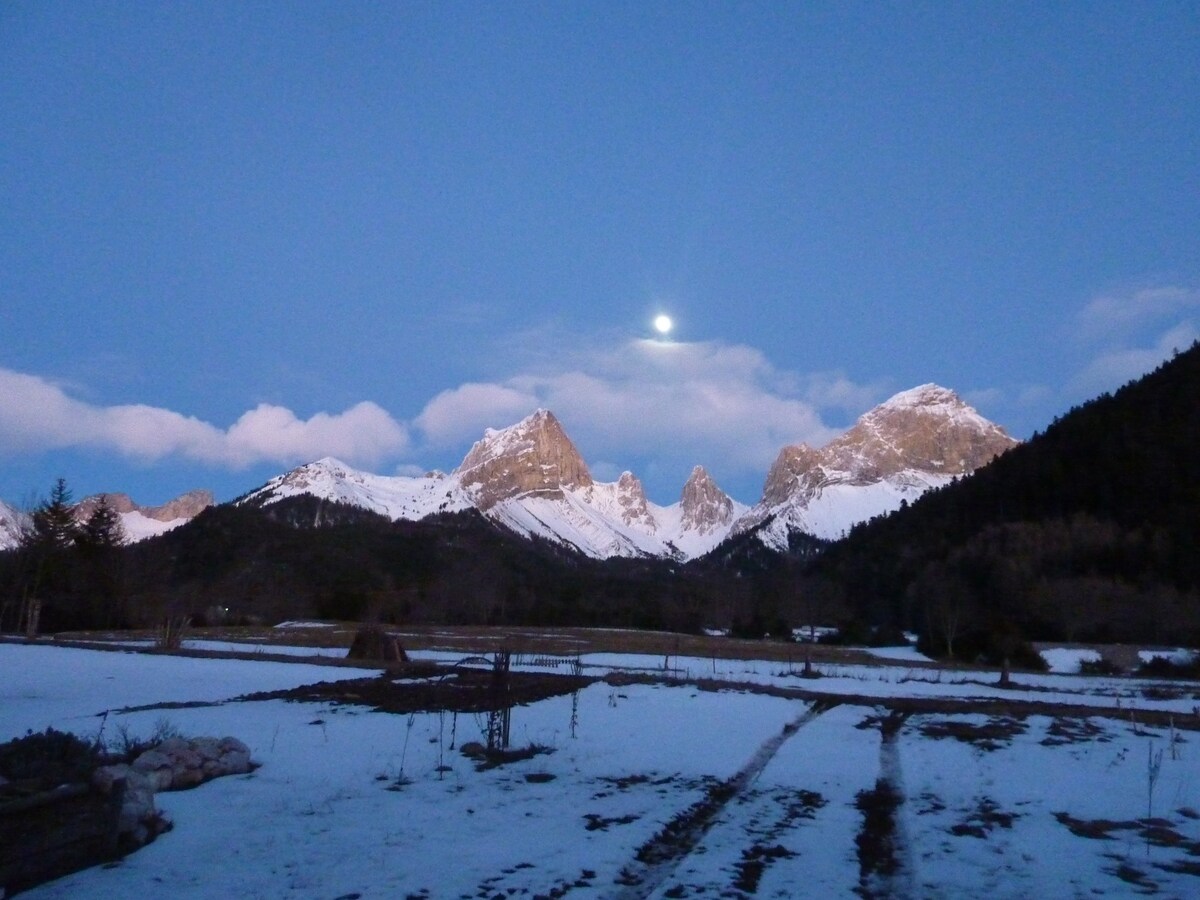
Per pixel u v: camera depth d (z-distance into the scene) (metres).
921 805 11.91
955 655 53.25
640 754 14.98
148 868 8.41
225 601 78.94
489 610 85.81
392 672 27.72
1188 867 9.22
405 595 88.25
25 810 8.99
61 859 8.34
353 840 9.41
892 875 8.83
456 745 15.04
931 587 64.81
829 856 9.40
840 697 24.22
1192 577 63.75
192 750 12.34
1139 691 33.44
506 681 15.41
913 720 20.06
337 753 14.10
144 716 18.09
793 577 101.88
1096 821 11.16
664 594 106.38
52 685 25.66
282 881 8.12
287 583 94.88
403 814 10.52
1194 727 20.55
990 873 8.95
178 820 10.03
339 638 51.78
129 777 9.70
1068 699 28.53
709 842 9.80
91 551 71.88
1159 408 101.69
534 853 9.13
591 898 7.90
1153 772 13.44
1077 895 8.30
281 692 22.34
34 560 63.94
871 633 67.12
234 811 10.48
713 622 84.44
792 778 13.44
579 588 115.19
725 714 20.28
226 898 7.67
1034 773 14.23
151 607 65.94
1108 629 58.34
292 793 11.41
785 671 36.69
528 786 12.25
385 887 8.02
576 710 19.73
